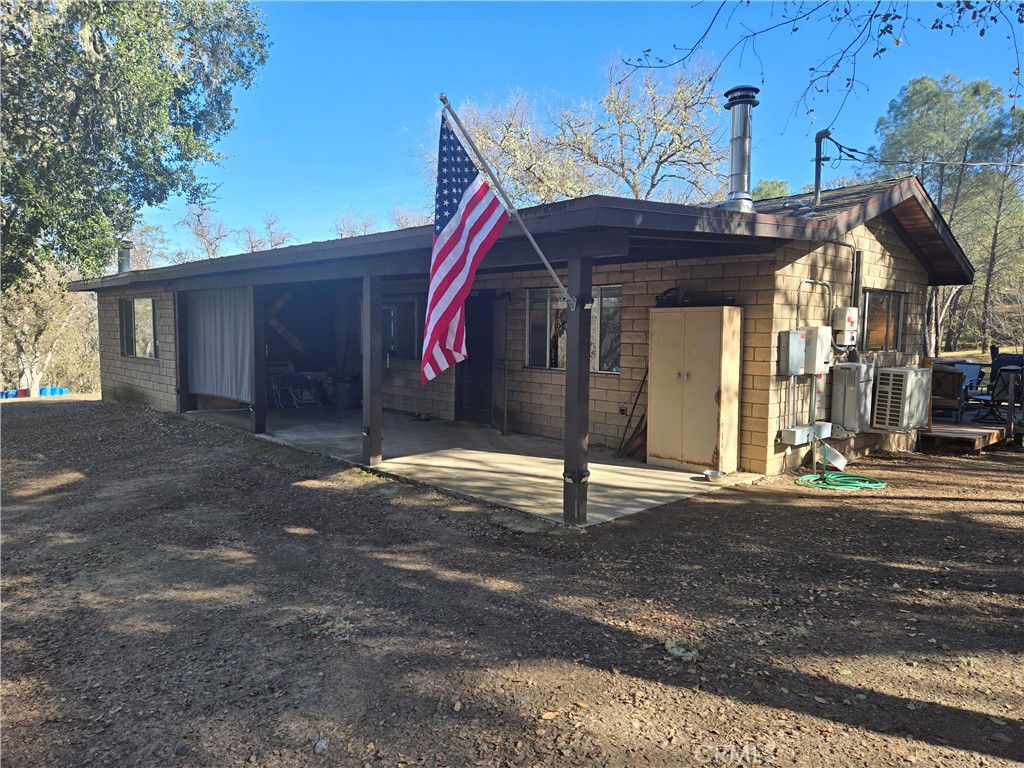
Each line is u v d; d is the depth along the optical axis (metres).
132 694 3.07
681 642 3.38
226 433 10.00
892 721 2.65
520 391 9.73
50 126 13.57
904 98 28.67
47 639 3.71
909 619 3.62
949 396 11.25
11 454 9.59
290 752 2.57
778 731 2.60
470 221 4.88
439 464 7.53
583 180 24.30
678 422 7.18
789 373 6.85
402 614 3.82
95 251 15.26
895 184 7.59
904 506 5.95
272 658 3.36
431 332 4.82
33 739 2.74
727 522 5.42
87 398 18.61
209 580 4.51
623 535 5.09
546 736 2.61
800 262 7.05
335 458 7.90
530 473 7.07
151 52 14.91
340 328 14.05
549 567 4.48
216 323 11.06
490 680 3.05
